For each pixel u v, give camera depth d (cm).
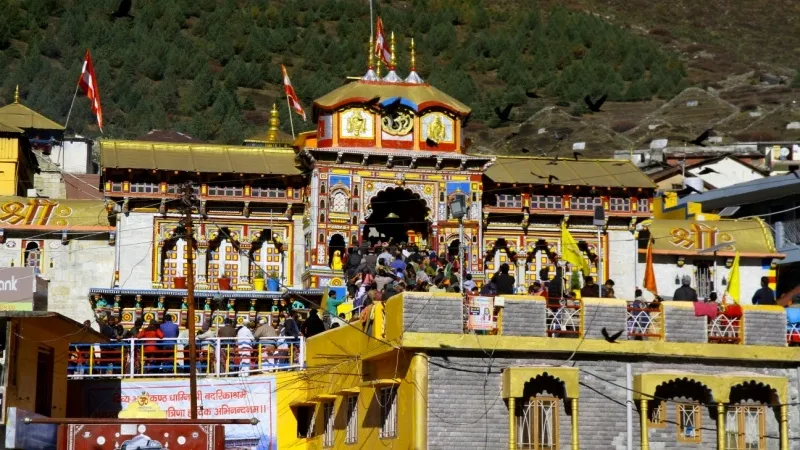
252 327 4972
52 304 5459
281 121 15588
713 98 17450
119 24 18075
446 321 3684
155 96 16238
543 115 16388
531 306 3775
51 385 4234
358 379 3972
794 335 4003
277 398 4391
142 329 4775
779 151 9100
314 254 5256
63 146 9012
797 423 3903
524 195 5612
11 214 5553
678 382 3850
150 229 5400
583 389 3772
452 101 5478
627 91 18275
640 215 5688
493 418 3678
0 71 15912
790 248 6588
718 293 5872
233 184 5459
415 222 5491
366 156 5303
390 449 3750
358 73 18550
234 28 19238
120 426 3766
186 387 4428
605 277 5650
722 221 6081
